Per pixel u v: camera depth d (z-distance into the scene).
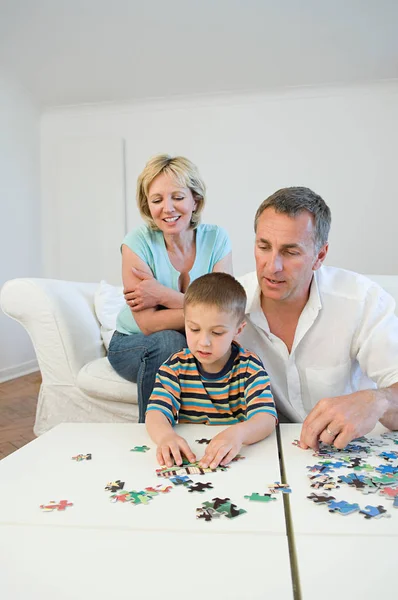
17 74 4.80
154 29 4.32
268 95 5.12
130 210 5.43
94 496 0.82
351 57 4.62
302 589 0.57
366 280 1.55
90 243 5.46
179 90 5.13
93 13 4.12
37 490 0.85
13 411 3.54
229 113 5.20
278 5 4.05
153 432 1.11
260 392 1.24
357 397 1.10
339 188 5.07
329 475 0.91
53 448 1.06
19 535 0.69
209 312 1.21
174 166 1.87
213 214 5.29
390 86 4.93
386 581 0.58
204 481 0.88
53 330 2.32
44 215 5.54
